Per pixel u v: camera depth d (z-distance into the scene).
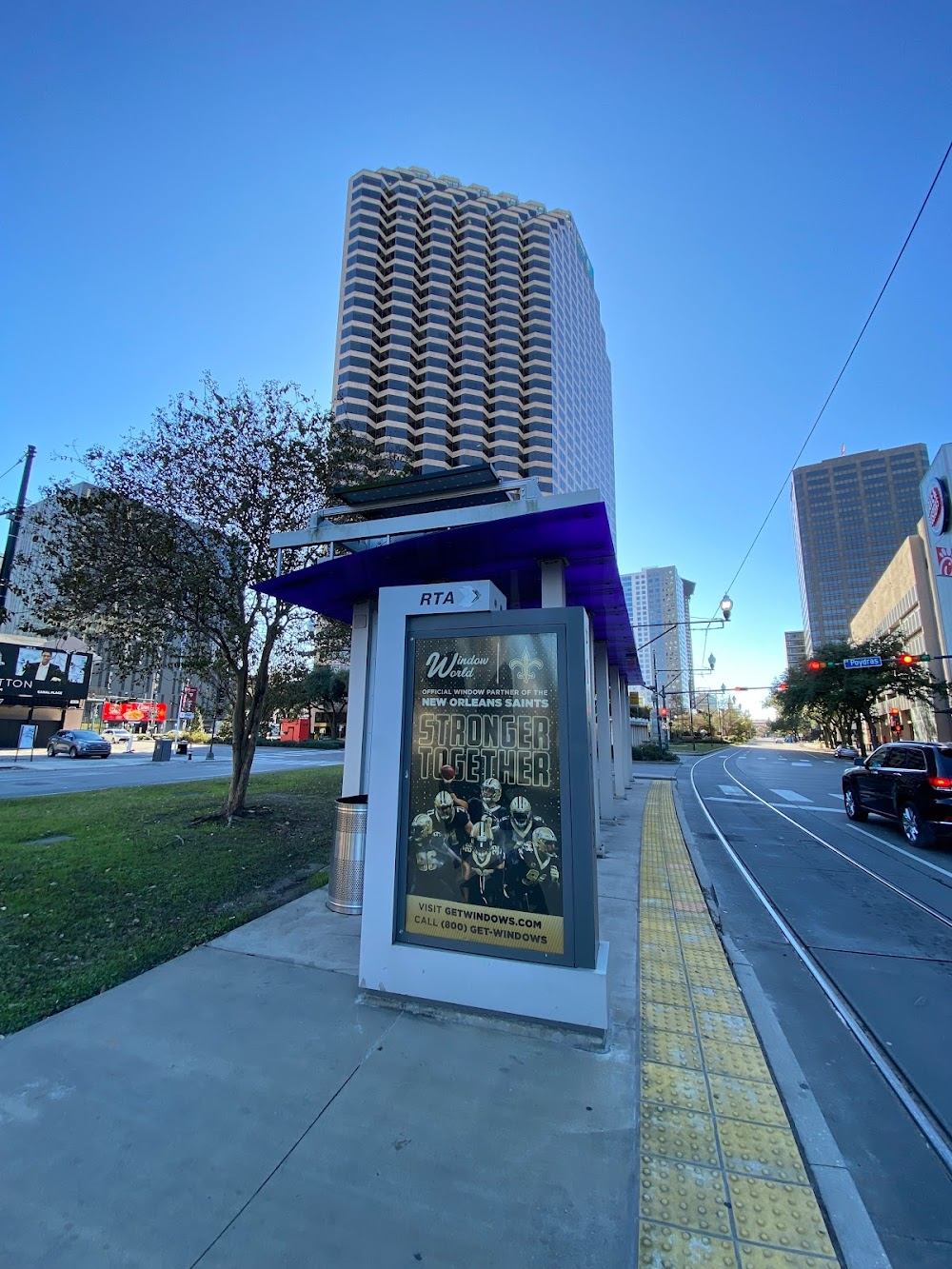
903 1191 2.38
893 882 7.28
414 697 3.84
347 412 82.19
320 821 10.16
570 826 3.41
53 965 4.13
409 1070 2.95
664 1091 2.86
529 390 91.25
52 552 9.20
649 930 5.10
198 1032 3.28
